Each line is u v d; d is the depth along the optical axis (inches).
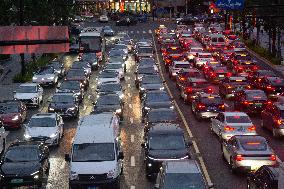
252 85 1632.6
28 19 2289.6
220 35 2763.3
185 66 1947.6
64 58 2677.2
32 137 1027.3
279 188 581.9
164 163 659.4
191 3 5610.2
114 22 4763.8
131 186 774.5
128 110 1422.2
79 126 847.1
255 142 818.2
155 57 2635.3
